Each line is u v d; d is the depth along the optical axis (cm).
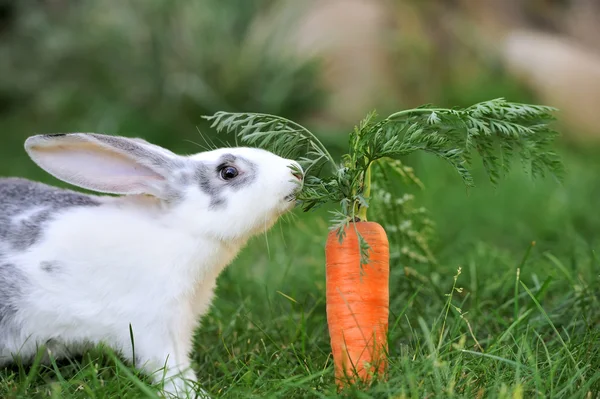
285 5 308
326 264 144
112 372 144
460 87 320
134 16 295
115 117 268
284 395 134
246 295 165
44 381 142
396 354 143
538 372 134
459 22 341
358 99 296
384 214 157
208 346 152
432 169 232
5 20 339
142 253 143
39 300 142
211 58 284
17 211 146
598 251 173
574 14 391
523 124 144
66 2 329
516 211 205
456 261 174
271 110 280
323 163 149
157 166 146
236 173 146
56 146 146
